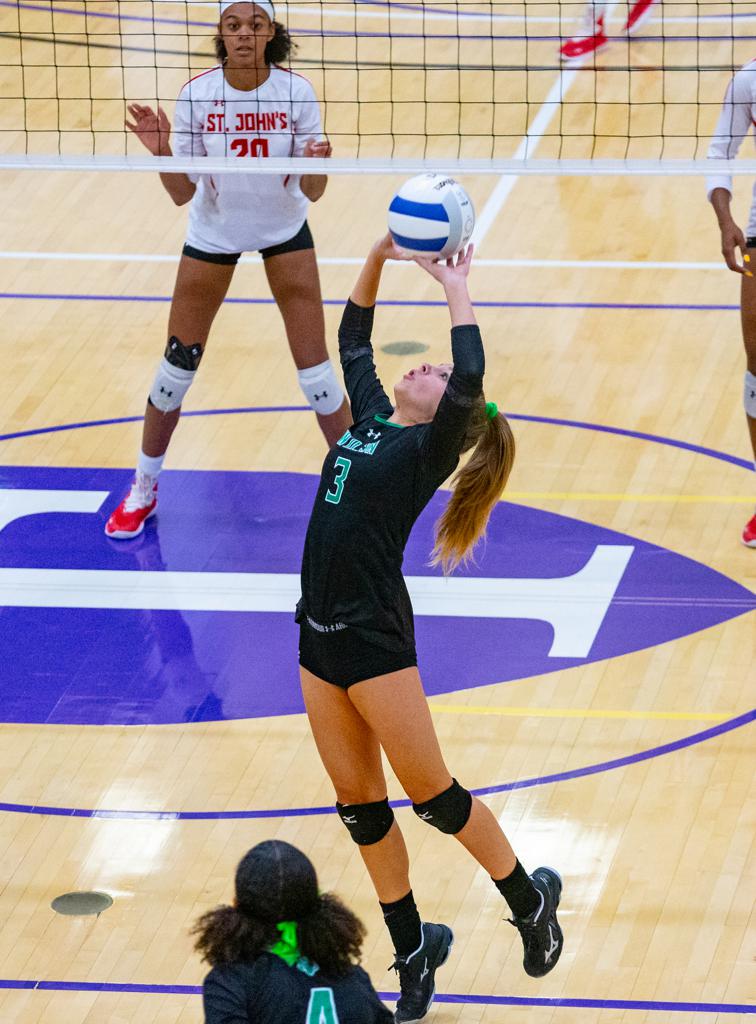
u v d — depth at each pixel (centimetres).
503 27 3612
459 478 1159
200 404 2148
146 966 1239
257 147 1733
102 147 2984
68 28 3616
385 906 1170
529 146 2936
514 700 1565
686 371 2192
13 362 2258
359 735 1132
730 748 1484
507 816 1399
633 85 3225
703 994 1198
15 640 1686
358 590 1084
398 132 3020
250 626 1706
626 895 1304
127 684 1612
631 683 1585
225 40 1683
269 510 1917
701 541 1822
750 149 2948
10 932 1277
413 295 2439
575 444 2020
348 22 3672
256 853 908
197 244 1759
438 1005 1197
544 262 2536
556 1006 1191
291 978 887
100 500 1942
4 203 2786
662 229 2648
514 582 1761
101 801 1438
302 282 1781
